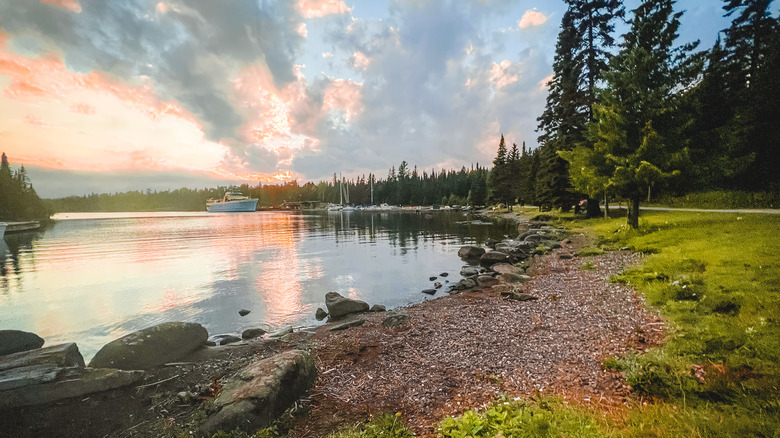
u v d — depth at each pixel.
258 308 14.23
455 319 10.38
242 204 180.62
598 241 21.59
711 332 6.34
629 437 3.71
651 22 19.78
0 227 55.69
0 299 15.95
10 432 5.41
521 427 4.10
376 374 7.01
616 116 19.48
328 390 6.47
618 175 18.91
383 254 28.17
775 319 6.20
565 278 14.04
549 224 35.94
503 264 18.88
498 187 76.44
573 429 3.92
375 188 182.62
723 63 35.16
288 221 85.56
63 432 5.51
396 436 4.57
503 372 6.41
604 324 8.29
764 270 8.90
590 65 29.81
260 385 5.73
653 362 5.57
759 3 33.78
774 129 25.92
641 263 13.48
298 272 21.33
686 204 32.84
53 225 84.38
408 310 12.47
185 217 122.88
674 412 4.14
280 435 5.10
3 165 95.38
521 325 9.08
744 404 4.02
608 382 5.48
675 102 19.38
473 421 4.37
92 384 6.27
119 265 24.89
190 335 9.26
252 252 30.30
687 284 9.07
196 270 22.44
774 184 26.64
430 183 160.88
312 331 10.95
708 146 19.75
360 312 13.11
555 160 36.25
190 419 5.73
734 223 16.38
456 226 52.84
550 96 36.19
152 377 7.43
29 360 6.53
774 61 27.11
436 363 7.23
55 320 12.98
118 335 11.44
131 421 5.81
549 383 5.74
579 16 30.05
